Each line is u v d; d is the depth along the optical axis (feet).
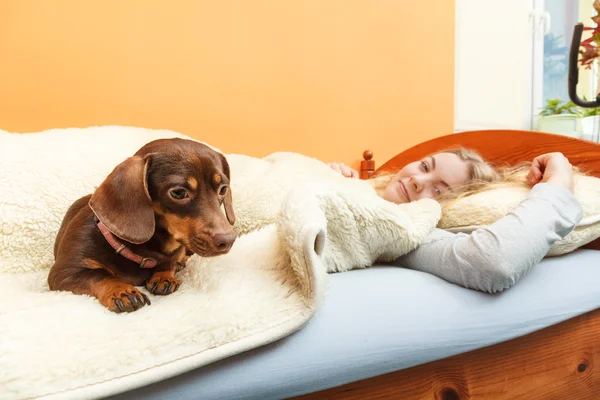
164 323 2.22
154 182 3.08
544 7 11.47
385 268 3.59
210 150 3.41
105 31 6.15
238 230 4.65
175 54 6.60
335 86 8.00
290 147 7.63
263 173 5.09
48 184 4.34
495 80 10.64
